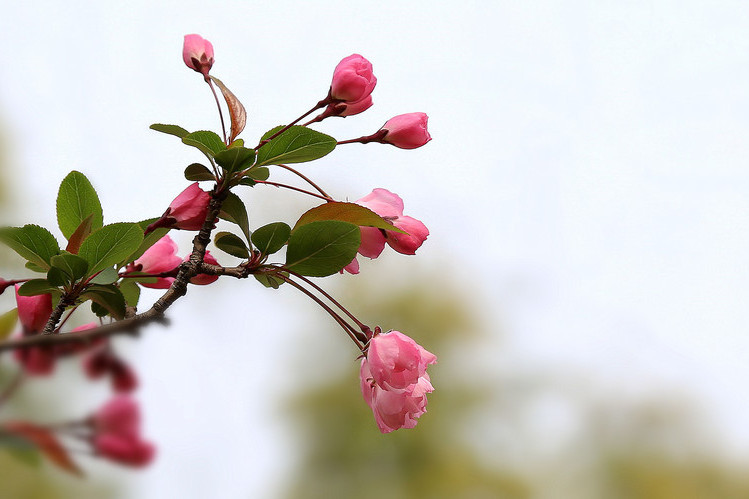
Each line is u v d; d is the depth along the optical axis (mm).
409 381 1089
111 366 1002
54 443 982
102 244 1064
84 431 987
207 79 1124
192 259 1074
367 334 1105
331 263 1084
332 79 1106
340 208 1087
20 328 1075
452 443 6230
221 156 1066
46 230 1068
